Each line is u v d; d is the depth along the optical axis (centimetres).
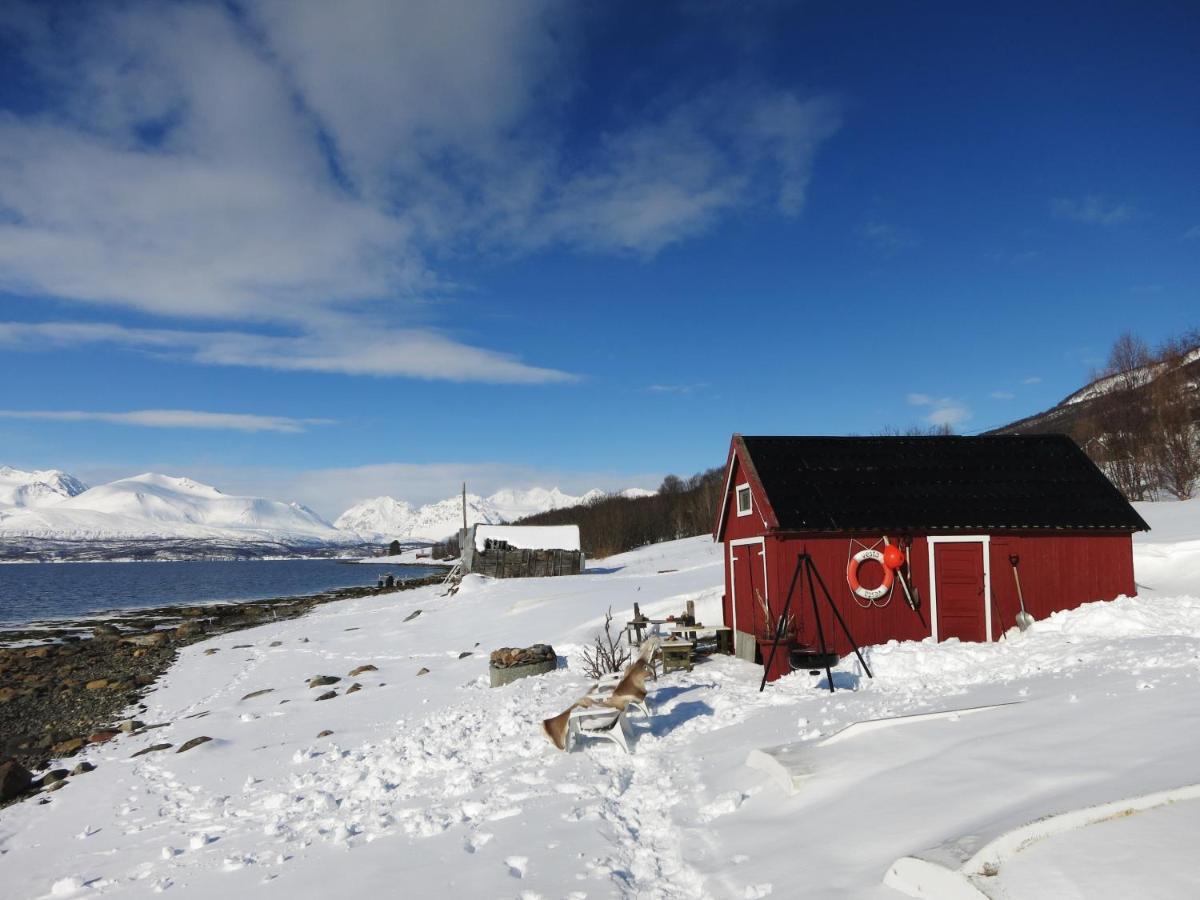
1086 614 1507
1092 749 591
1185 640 1192
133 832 950
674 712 1129
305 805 930
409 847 707
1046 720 701
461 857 659
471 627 2548
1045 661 1189
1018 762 596
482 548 4962
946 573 1580
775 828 612
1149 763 531
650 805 750
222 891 680
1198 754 529
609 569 4962
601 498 12312
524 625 2372
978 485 1672
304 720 1491
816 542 1561
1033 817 466
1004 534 1594
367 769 1048
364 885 630
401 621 3073
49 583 9550
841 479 1666
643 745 971
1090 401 4956
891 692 1084
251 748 1316
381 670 2030
